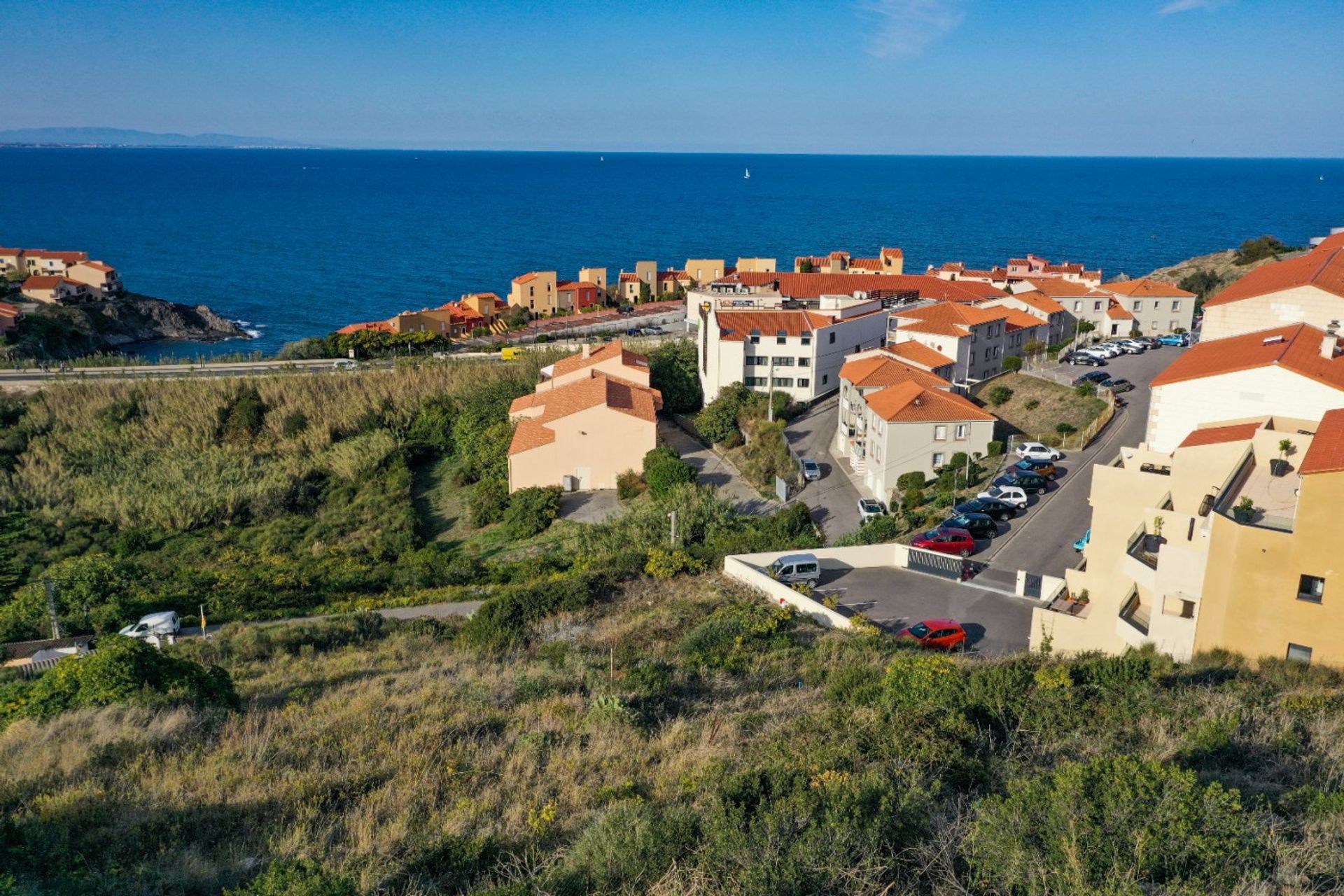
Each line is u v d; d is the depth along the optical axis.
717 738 24.81
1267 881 13.67
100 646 34.44
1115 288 108.31
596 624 41.97
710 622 38.78
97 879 16.19
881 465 63.78
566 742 24.47
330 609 50.50
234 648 40.72
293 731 25.75
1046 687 25.75
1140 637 31.39
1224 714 22.69
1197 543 30.25
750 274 122.25
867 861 14.52
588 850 16.61
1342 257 50.78
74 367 102.88
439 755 23.22
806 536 54.84
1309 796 17.09
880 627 40.34
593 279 164.00
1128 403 75.31
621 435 70.75
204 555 62.06
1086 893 12.73
